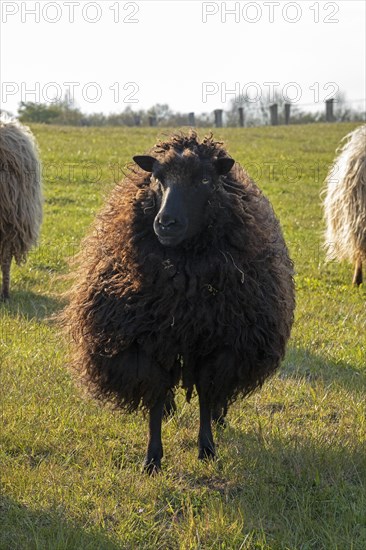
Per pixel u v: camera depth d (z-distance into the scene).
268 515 7.30
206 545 6.80
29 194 14.70
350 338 12.83
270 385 10.70
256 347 8.12
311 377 11.27
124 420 9.46
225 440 9.04
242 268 7.84
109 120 64.69
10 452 8.58
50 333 12.51
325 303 15.10
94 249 8.55
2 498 7.50
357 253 16.47
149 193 7.80
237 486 7.93
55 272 17.12
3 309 13.96
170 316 7.82
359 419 9.53
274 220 8.82
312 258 19.47
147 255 7.72
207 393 8.31
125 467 8.39
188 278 7.70
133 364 8.04
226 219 7.70
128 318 7.93
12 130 14.66
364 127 16.59
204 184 7.59
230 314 7.90
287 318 8.55
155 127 52.66
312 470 8.05
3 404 9.66
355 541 6.81
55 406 9.69
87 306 8.23
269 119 66.38
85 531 6.89
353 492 7.71
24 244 14.88
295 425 9.47
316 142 44.19
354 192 15.95
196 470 8.20
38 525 7.07
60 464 8.27
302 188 30.94
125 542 6.80
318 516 7.30
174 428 9.30
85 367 8.38
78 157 35.69
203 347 8.09
